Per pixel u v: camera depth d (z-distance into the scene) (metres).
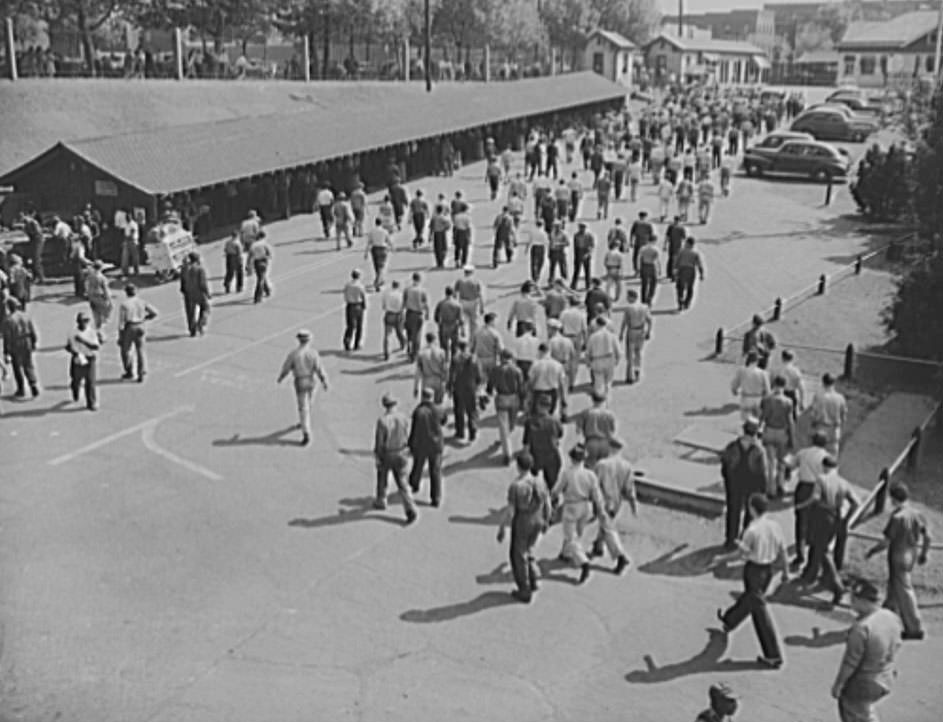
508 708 10.42
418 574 13.07
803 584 12.92
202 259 30.48
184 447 17.03
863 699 9.23
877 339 23.41
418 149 47.62
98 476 15.85
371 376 20.70
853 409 19.12
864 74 94.94
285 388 19.97
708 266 30.64
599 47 94.25
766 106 67.25
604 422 14.52
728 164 50.06
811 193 44.12
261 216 36.91
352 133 41.41
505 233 29.78
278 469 16.22
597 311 20.28
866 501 15.08
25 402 19.08
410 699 10.56
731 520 13.65
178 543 13.78
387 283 27.61
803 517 13.08
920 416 18.77
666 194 36.59
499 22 75.25
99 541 13.80
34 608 12.09
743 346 19.81
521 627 11.91
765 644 11.13
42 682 10.68
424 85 60.00
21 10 43.12
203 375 20.66
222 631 11.74
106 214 29.75
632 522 14.69
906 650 11.59
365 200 34.94
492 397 19.14
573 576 13.12
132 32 58.28
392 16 62.47
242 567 13.17
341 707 10.41
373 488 15.62
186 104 44.16
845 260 31.58
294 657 11.27
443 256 29.62
